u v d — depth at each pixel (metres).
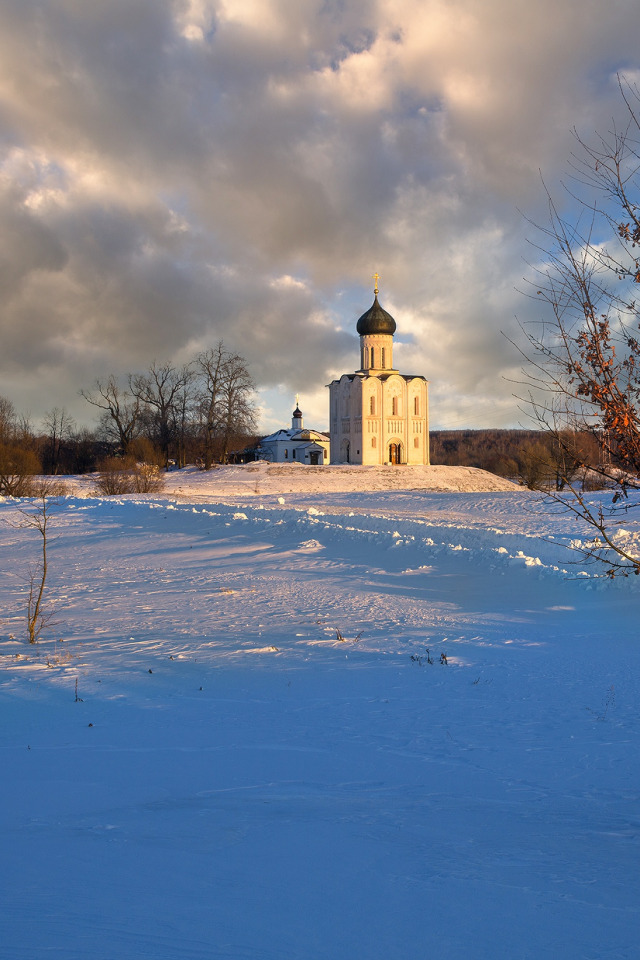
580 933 3.75
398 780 7.14
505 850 5.06
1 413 78.25
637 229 10.76
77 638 16.31
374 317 121.56
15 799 6.48
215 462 99.12
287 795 6.62
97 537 38.31
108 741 8.68
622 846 5.16
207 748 8.35
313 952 3.53
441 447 177.00
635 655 13.69
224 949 3.54
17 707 10.43
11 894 4.24
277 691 11.32
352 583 23.55
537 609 18.95
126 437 92.56
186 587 24.08
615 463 10.69
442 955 3.52
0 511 47.97
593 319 10.45
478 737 8.81
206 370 88.88
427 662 13.33
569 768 7.58
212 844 5.16
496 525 35.09
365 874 4.57
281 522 36.47
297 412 141.62
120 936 3.67
